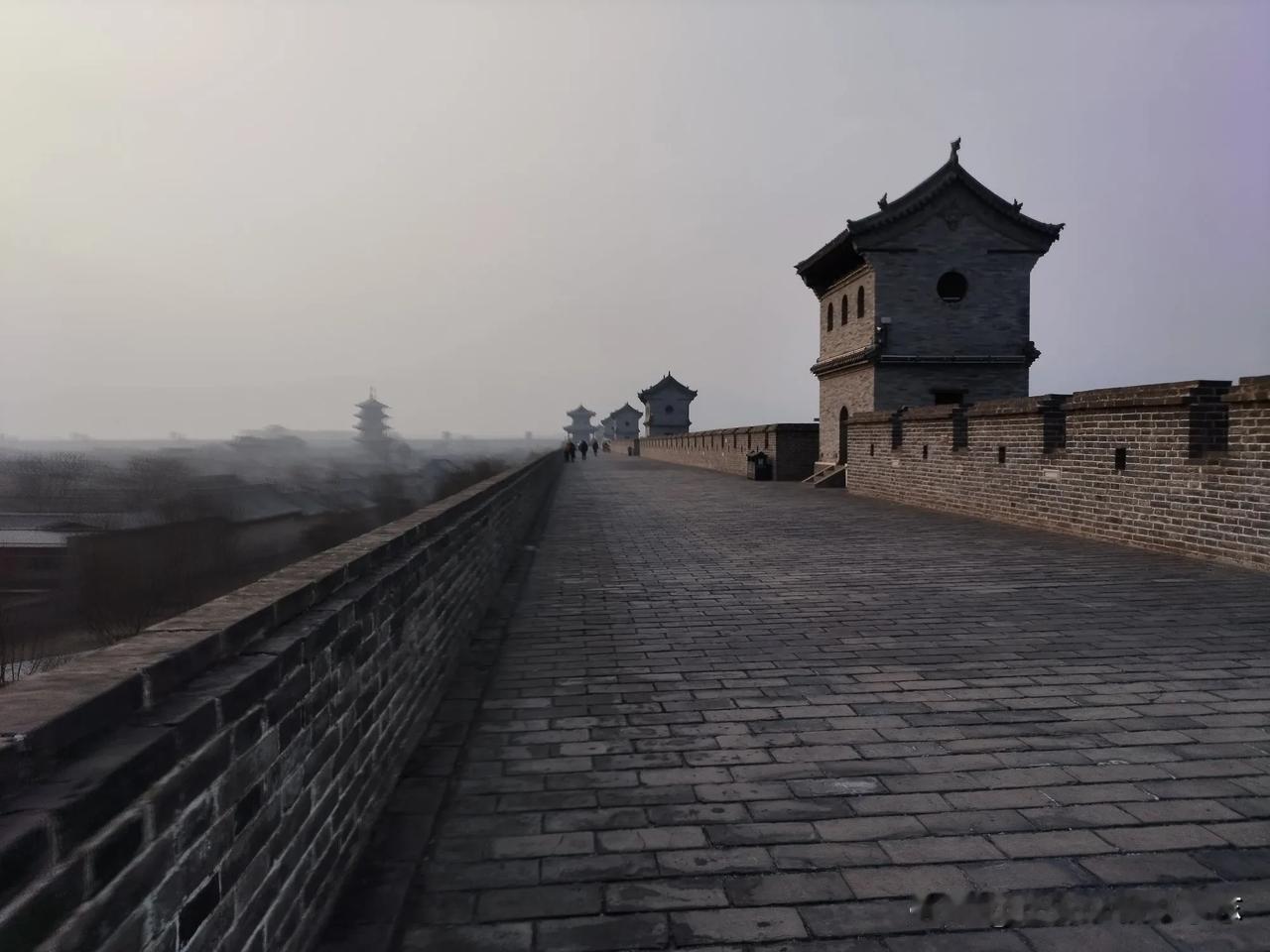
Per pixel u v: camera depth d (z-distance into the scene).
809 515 15.69
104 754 1.58
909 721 4.48
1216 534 9.13
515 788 3.71
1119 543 10.77
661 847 3.18
